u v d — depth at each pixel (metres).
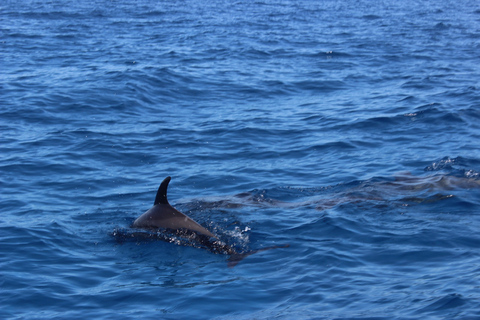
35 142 14.29
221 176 12.19
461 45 31.48
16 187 11.34
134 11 49.22
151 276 7.61
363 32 37.25
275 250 8.35
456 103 17.77
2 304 6.83
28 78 21.45
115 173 12.38
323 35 35.69
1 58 25.84
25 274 7.65
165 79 21.62
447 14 49.25
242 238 8.81
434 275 7.23
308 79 22.62
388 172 12.10
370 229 8.98
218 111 18.00
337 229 9.02
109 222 9.65
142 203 10.64
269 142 14.70
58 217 9.82
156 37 33.91
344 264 7.76
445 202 10.04
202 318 6.45
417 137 14.69
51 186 11.48
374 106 18.02
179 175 12.27
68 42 31.22
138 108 18.06
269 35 35.25
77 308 6.76
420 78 22.44
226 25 40.44
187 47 30.03
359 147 14.08
